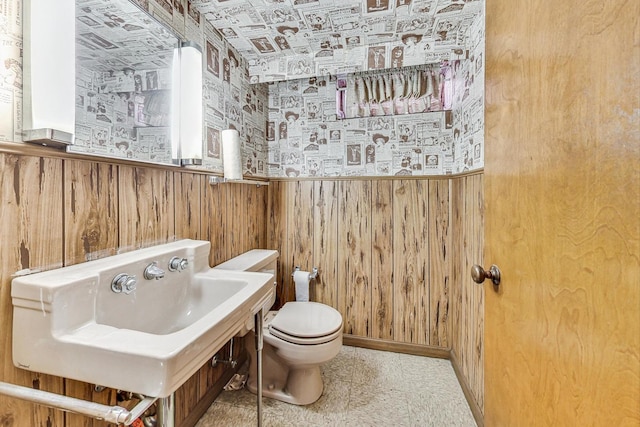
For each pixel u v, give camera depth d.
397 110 2.06
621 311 0.38
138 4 1.09
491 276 0.77
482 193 1.41
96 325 0.74
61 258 0.83
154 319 1.01
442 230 1.98
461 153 1.79
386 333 2.08
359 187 2.12
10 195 0.71
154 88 1.18
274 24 1.62
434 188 1.99
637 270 0.36
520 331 0.63
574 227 0.46
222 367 1.65
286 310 1.74
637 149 0.36
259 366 1.22
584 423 0.44
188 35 1.40
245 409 1.50
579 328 0.45
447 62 1.94
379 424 1.41
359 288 2.12
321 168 2.20
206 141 1.54
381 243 2.08
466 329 1.64
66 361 0.66
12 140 0.71
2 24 0.69
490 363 0.80
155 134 1.19
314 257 2.20
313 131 2.21
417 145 2.03
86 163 0.90
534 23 0.58
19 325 0.69
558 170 0.50
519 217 0.64
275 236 2.25
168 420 0.64
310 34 1.73
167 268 1.08
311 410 1.50
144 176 1.13
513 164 0.67
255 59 2.00
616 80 0.39
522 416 0.62
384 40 1.81
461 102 1.79
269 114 2.26
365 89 2.10
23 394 0.59
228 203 1.75
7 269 0.70
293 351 1.45
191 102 1.33
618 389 0.38
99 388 0.91
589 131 0.43
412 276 2.03
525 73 0.61
